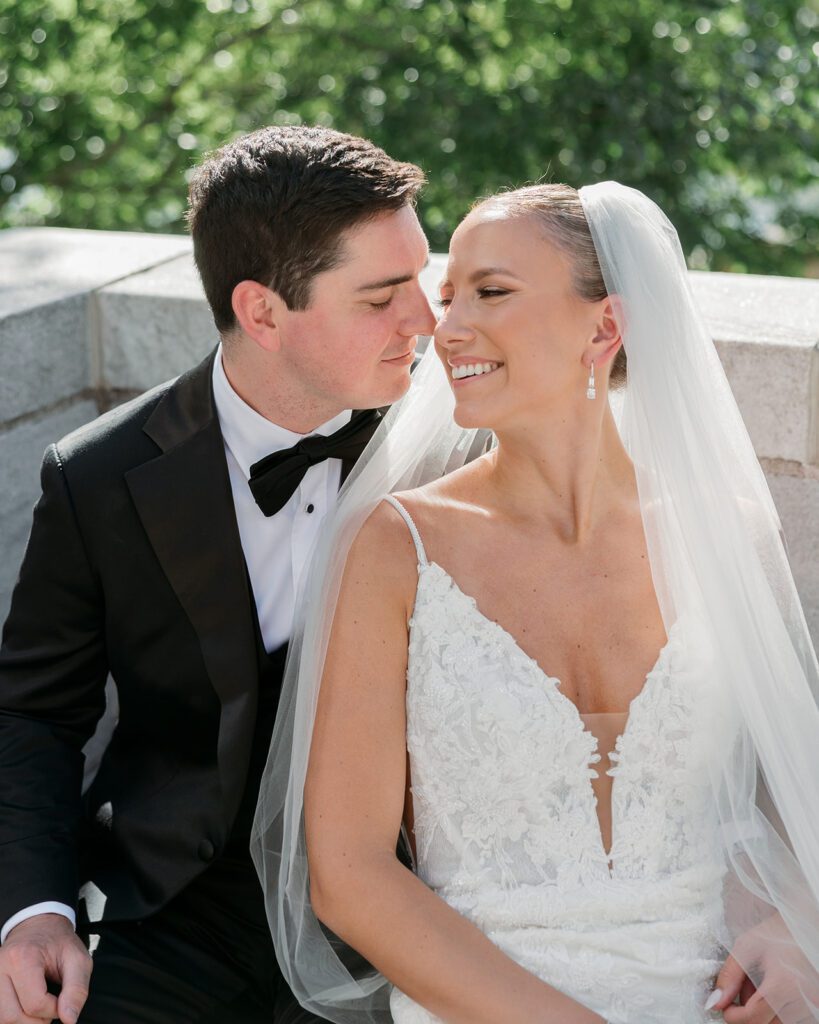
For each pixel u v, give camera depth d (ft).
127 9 28.60
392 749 6.53
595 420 6.71
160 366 9.97
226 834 7.34
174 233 32.12
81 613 7.54
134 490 7.27
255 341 7.27
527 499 6.82
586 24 29.45
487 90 28.89
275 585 7.75
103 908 7.47
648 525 6.76
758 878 6.70
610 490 6.94
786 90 30.22
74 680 7.68
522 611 6.67
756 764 6.92
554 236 6.46
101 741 10.06
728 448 6.81
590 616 6.70
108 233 11.66
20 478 9.62
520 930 6.36
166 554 7.30
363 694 6.54
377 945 6.30
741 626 6.59
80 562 7.39
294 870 6.81
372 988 6.83
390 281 7.05
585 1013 6.11
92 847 7.77
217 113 32.01
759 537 7.07
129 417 7.55
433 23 30.17
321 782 6.48
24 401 9.52
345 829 6.42
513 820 6.44
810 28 30.66
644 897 6.43
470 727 6.40
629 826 6.47
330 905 6.40
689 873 6.53
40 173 30.37
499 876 6.46
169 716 7.63
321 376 7.26
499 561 6.73
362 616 6.59
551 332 6.47
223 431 7.66
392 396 7.35
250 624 7.42
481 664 6.46
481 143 28.40
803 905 6.60
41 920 6.89
